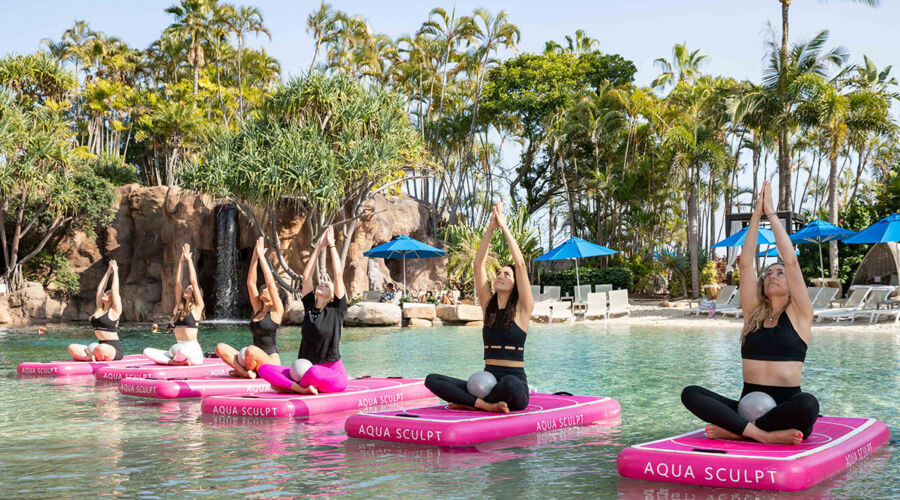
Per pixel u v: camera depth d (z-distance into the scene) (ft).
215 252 98.89
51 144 94.38
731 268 88.74
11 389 31.30
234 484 15.72
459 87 149.38
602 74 146.92
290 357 44.50
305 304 26.55
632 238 129.08
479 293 22.09
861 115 89.86
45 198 95.25
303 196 81.46
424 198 147.43
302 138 83.71
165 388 27.99
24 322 88.69
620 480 15.84
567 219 142.92
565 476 16.21
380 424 20.22
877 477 15.57
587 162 139.44
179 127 133.18
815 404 16.01
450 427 19.35
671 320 73.36
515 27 128.67
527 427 20.84
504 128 139.64
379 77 139.23
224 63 165.68
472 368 37.78
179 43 153.07
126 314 96.78
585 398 24.44
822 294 69.26
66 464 17.76
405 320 78.23
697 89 125.80
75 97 160.35
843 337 51.93
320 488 15.34
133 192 99.09
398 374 35.42
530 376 34.01
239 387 29.14
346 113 83.46
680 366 37.40
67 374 35.63
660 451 15.99
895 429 20.93
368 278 96.12
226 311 95.66
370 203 95.14
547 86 136.05
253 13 140.87
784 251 17.28
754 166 136.46
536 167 148.05
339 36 135.64
